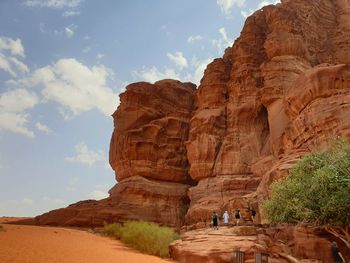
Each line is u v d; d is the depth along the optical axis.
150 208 41.72
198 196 40.16
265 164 36.75
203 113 44.72
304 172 20.77
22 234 21.62
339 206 17.81
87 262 14.58
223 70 47.88
